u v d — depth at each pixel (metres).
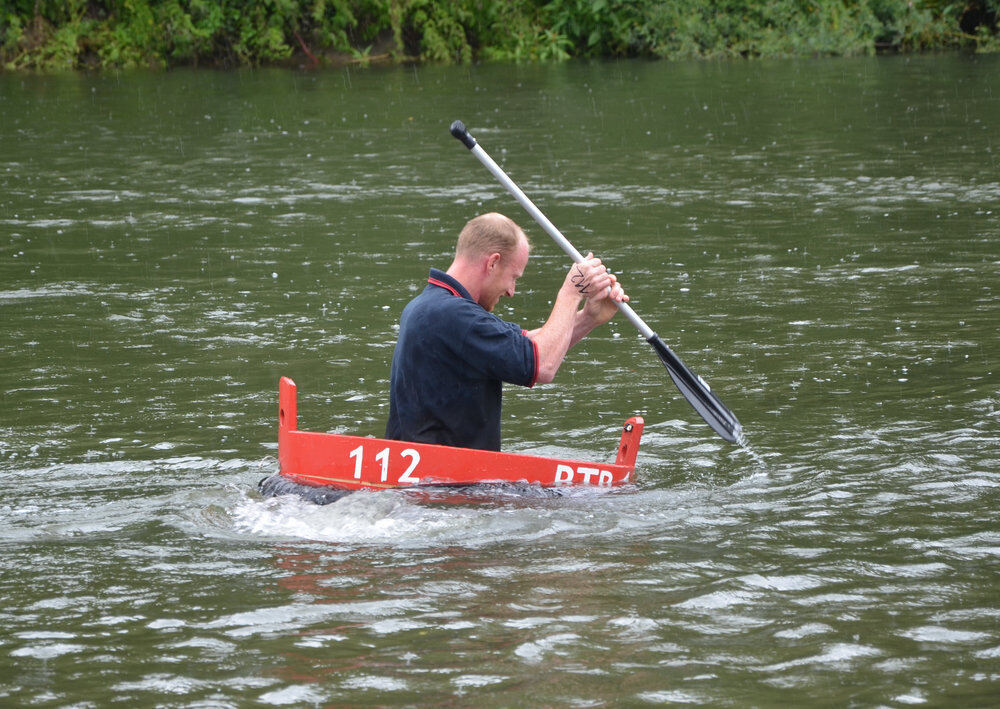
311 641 6.05
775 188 23.41
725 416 9.67
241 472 9.15
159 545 7.55
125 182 25.20
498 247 8.83
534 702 5.37
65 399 11.28
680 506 8.34
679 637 6.07
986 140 28.09
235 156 28.45
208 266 17.66
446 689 5.50
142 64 49.09
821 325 13.82
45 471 9.20
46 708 5.39
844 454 9.46
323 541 7.62
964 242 18.30
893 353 12.55
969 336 13.10
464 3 51.31
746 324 14.00
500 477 8.66
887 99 35.75
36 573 7.06
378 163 27.17
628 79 43.44
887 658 5.81
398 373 8.88
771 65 47.12
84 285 16.44
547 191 23.62
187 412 10.86
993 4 50.50
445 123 33.25
